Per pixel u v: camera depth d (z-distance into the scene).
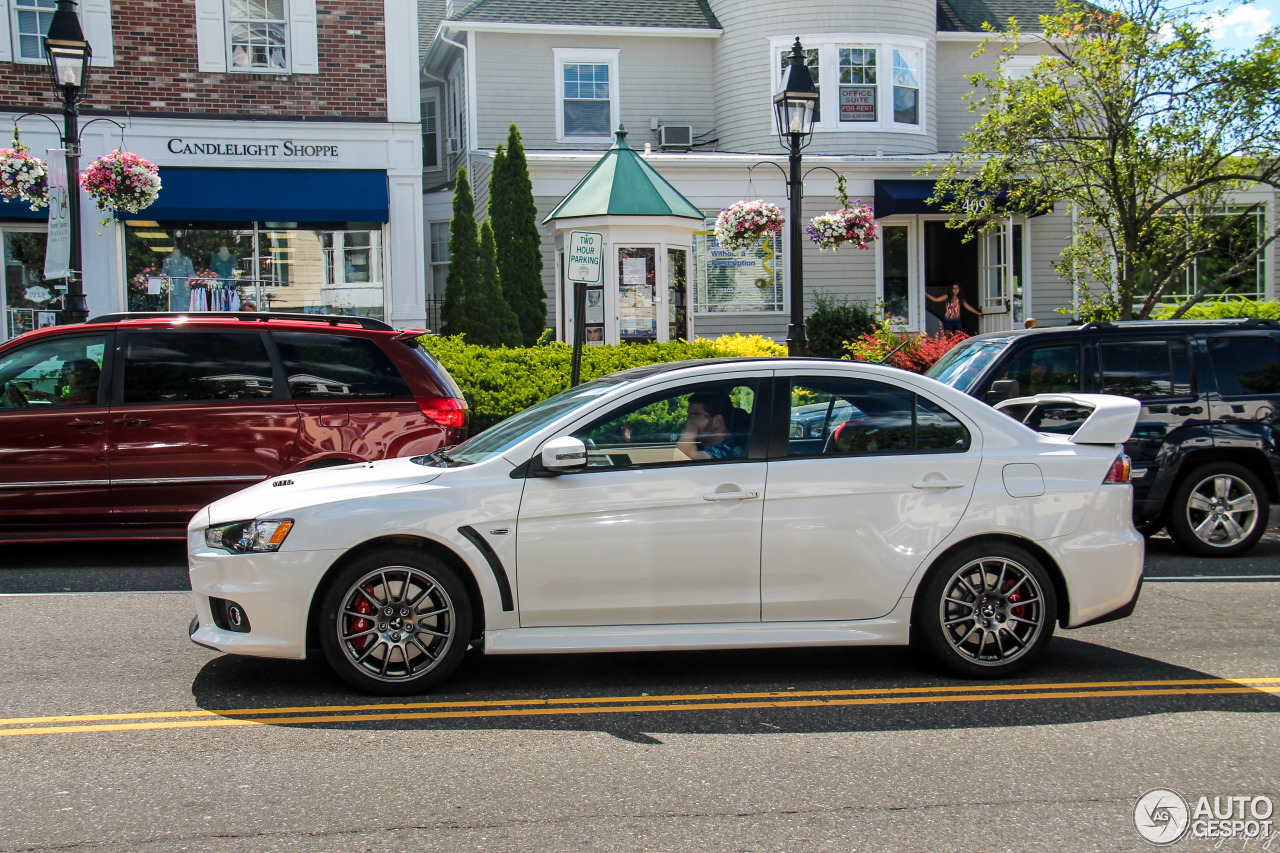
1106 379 9.05
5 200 16.47
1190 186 13.28
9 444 8.26
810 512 5.46
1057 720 5.04
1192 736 4.83
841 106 21.92
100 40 16.77
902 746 4.70
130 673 5.73
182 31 17.06
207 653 6.12
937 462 5.57
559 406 5.86
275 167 17.45
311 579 5.18
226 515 5.35
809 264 21.16
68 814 3.94
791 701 5.33
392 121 17.80
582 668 5.93
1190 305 14.41
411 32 17.81
